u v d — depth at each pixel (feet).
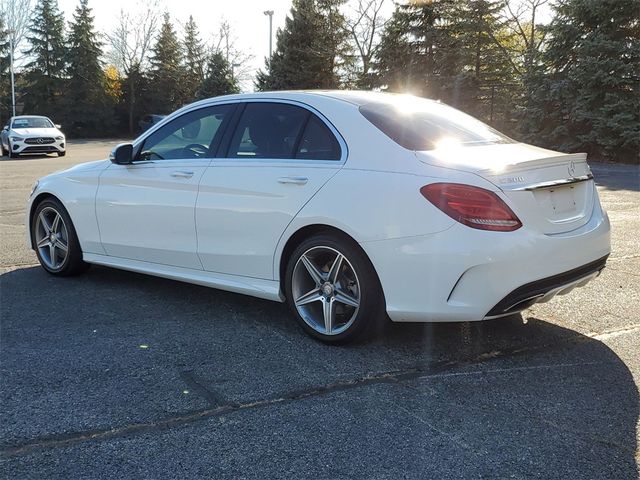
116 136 181.37
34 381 11.08
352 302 12.45
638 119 60.80
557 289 11.66
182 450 8.84
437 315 11.38
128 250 16.53
